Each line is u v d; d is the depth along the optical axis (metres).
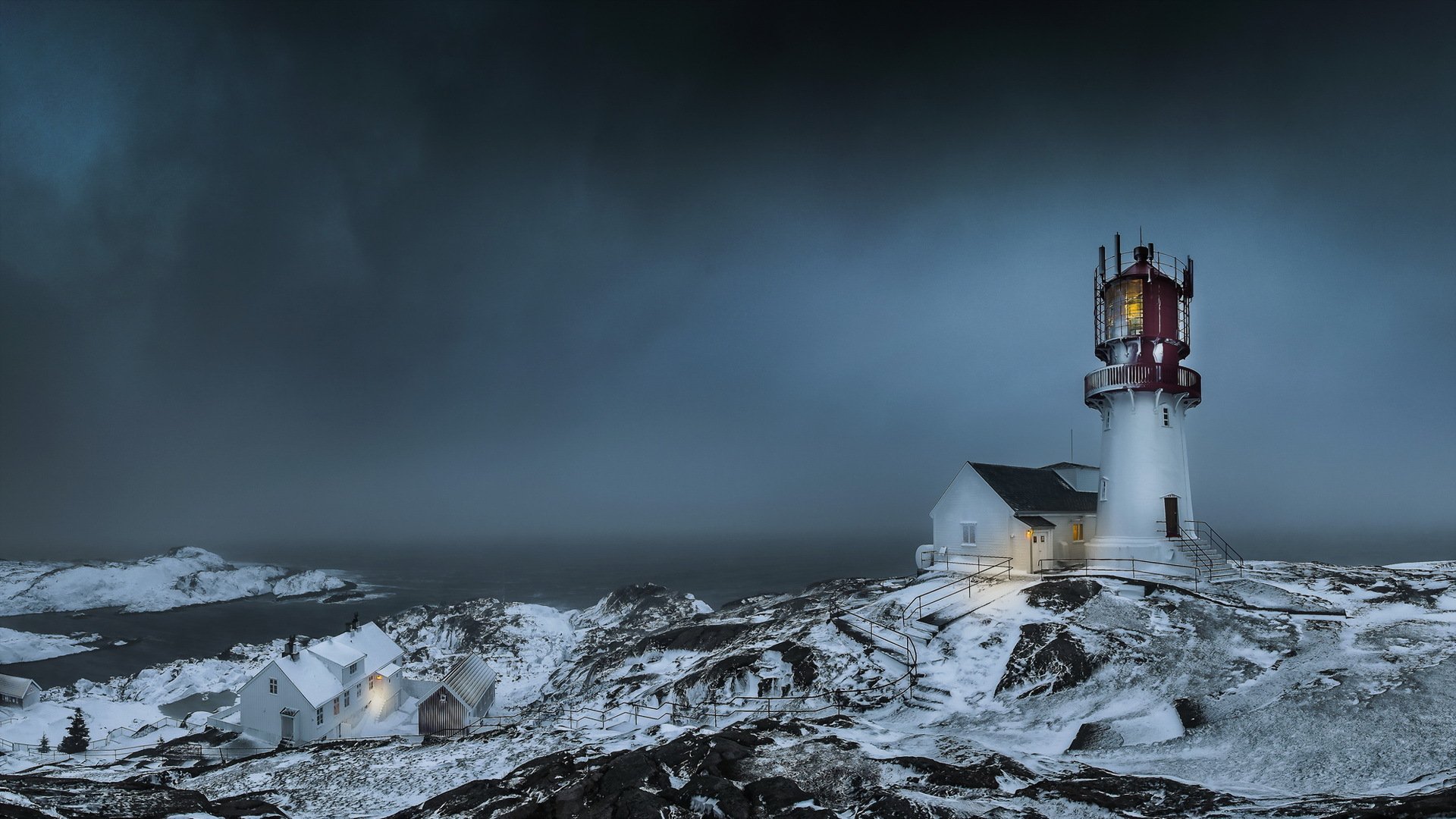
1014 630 35.22
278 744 44.47
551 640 83.81
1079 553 49.53
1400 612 34.41
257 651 86.62
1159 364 44.28
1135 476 44.84
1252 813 14.91
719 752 21.22
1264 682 26.23
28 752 48.16
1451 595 37.47
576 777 19.27
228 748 43.84
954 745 22.41
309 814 20.50
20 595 146.88
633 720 34.00
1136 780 18.08
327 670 49.00
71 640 105.31
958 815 15.02
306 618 128.38
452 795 19.23
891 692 31.92
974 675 32.09
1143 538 44.09
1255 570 47.22
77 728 49.50
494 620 90.31
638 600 101.62
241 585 168.88
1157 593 37.66
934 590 43.75
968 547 48.62
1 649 96.12
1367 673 25.00
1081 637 32.56
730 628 50.06
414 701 58.34
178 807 17.70
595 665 55.75
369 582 182.25
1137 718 25.25
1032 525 45.34
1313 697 23.44
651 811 15.94
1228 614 34.03
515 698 59.28
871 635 37.69
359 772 24.69
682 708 33.66
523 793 18.77
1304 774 18.56
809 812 15.93
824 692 32.84
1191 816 15.04
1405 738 19.50
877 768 19.44
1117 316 46.16
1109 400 46.44
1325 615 33.94
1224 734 22.34
